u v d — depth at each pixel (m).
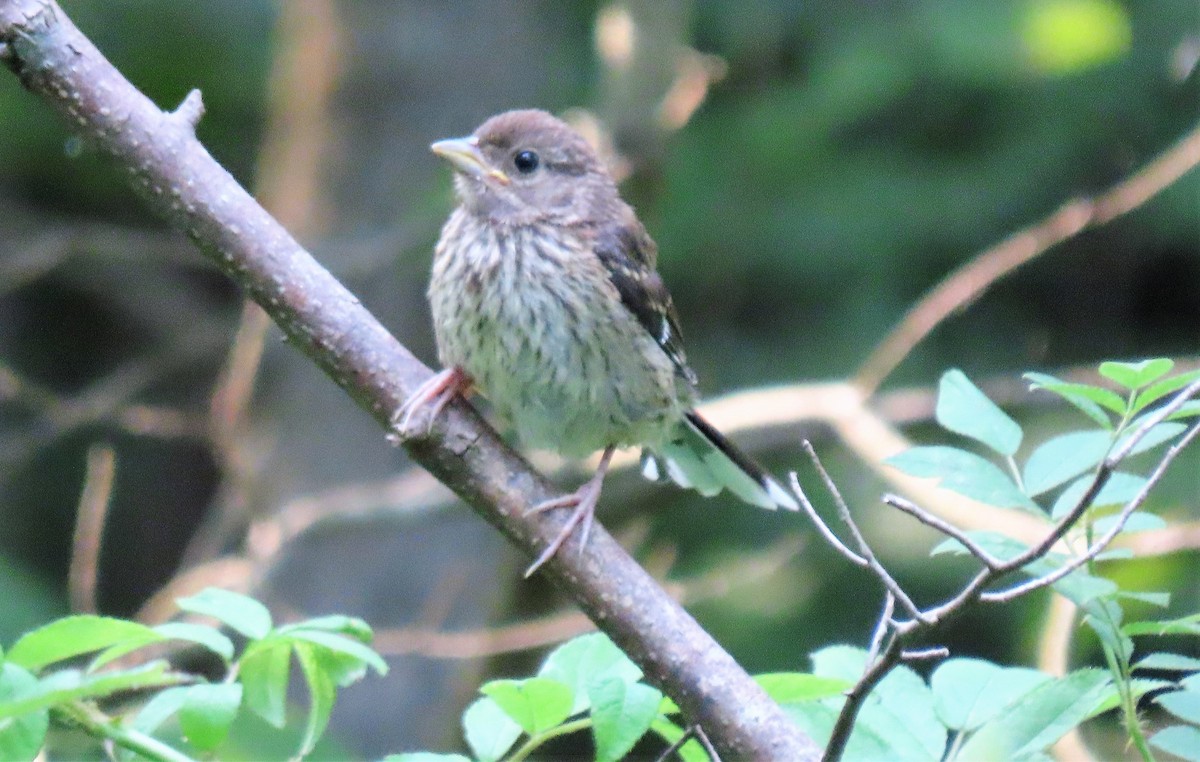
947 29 13.48
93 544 7.58
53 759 4.95
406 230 11.09
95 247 12.41
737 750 4.41
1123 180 13.28
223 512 12.54
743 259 14.05
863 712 4.21
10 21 4.84
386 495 10.84
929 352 14.16
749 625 12.83
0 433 16.69
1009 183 13.81
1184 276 14.63
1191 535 8.33
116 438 17.56
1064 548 4.67
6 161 15.94
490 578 11.56
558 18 13.98
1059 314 14.77
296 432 11.66
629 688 3.81
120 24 15.46
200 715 3.86
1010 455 4.27
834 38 14.05
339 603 11.26
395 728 11.29
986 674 4.29
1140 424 4.02
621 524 11.04
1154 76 13.59
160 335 16.86
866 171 14.01
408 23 11.69
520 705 3.94
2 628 12.52
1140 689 4.02
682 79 11.03
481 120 11.78
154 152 4.90
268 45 15.59
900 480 9.91
